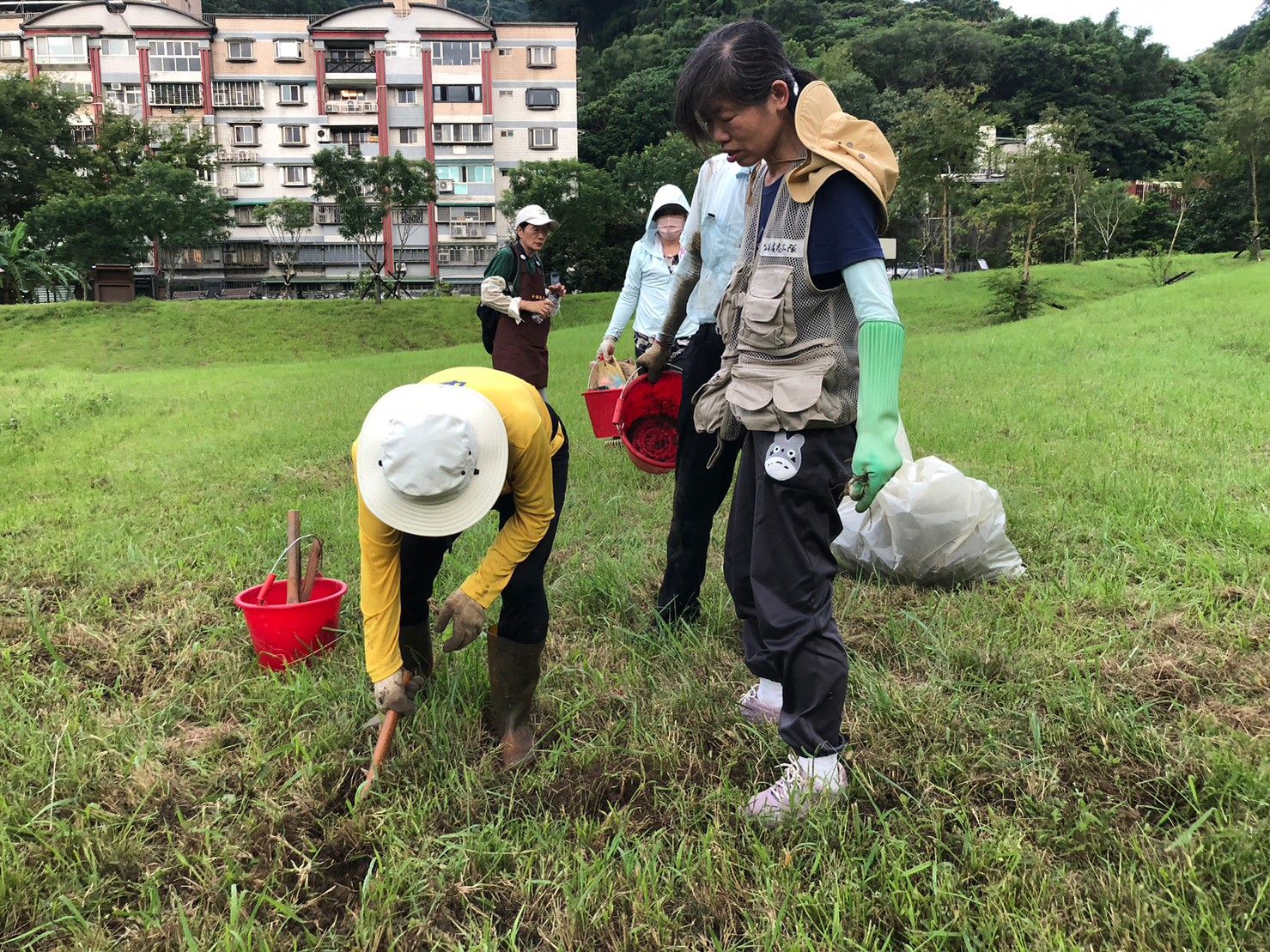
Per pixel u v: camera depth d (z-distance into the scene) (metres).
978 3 102.50
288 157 50.72
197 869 1.95
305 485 5.41
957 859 1.90
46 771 2.30
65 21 49.12
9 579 3.76
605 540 4.02
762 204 2.10
